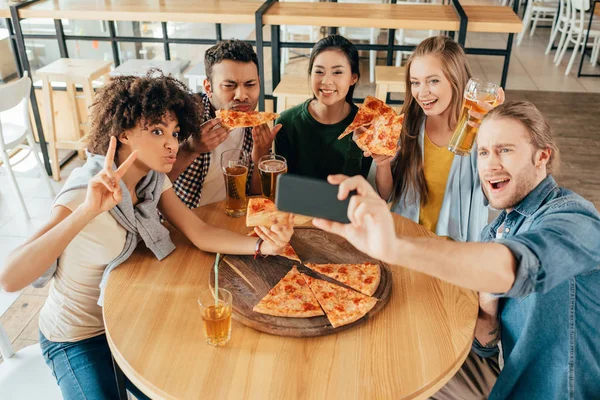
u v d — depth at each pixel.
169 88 1.61
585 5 5.73
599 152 4.35
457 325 1.47
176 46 4.64
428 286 1.63
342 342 1.40
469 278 1.12
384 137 1.98
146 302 1.54
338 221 1.13
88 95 3.79
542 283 1.19
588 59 6.54
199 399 1.24
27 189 3.83
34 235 1.47
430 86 2.09
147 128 1.56
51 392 1.67
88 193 1.38
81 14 3.46
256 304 1.51
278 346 1.39
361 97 5.09
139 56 4.71
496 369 1.80
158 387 1.27
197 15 3.33
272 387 1.27
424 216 2.34
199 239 1.77
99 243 1.65
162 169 1.65
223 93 2.22
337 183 1.10
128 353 1.36
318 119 2.35
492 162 1.47
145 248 1.79
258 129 2.16
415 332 1.44
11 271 1.39
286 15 3.25
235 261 1.72
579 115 5.04
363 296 1.54
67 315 1.72
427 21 3.17
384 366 1.33
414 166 2.24
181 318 1.48
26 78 3.37
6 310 2.67
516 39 7.26
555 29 6.57
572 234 1.26
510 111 1.46
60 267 1.69
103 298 1.57
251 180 2.30
